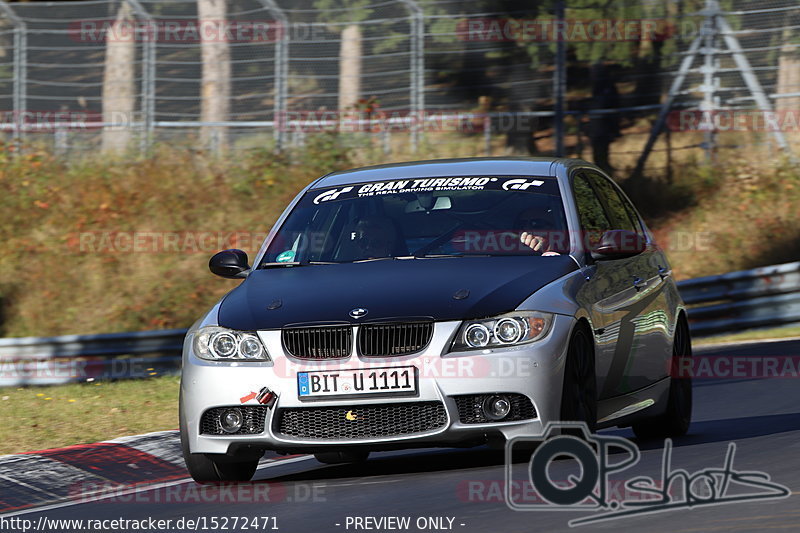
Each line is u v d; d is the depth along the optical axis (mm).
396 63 73438
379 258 24250
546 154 72750
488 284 22078
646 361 25672
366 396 21203
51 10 76250
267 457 28188
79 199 73938
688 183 73062
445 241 24250
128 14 76062
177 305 66062
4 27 76625
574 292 22469
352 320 21484
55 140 77500
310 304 22188
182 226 71688
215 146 76000
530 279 22359
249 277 24688
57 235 71812
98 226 72125
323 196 26641
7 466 27078
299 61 74562
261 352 21875
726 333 53938
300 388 21484
